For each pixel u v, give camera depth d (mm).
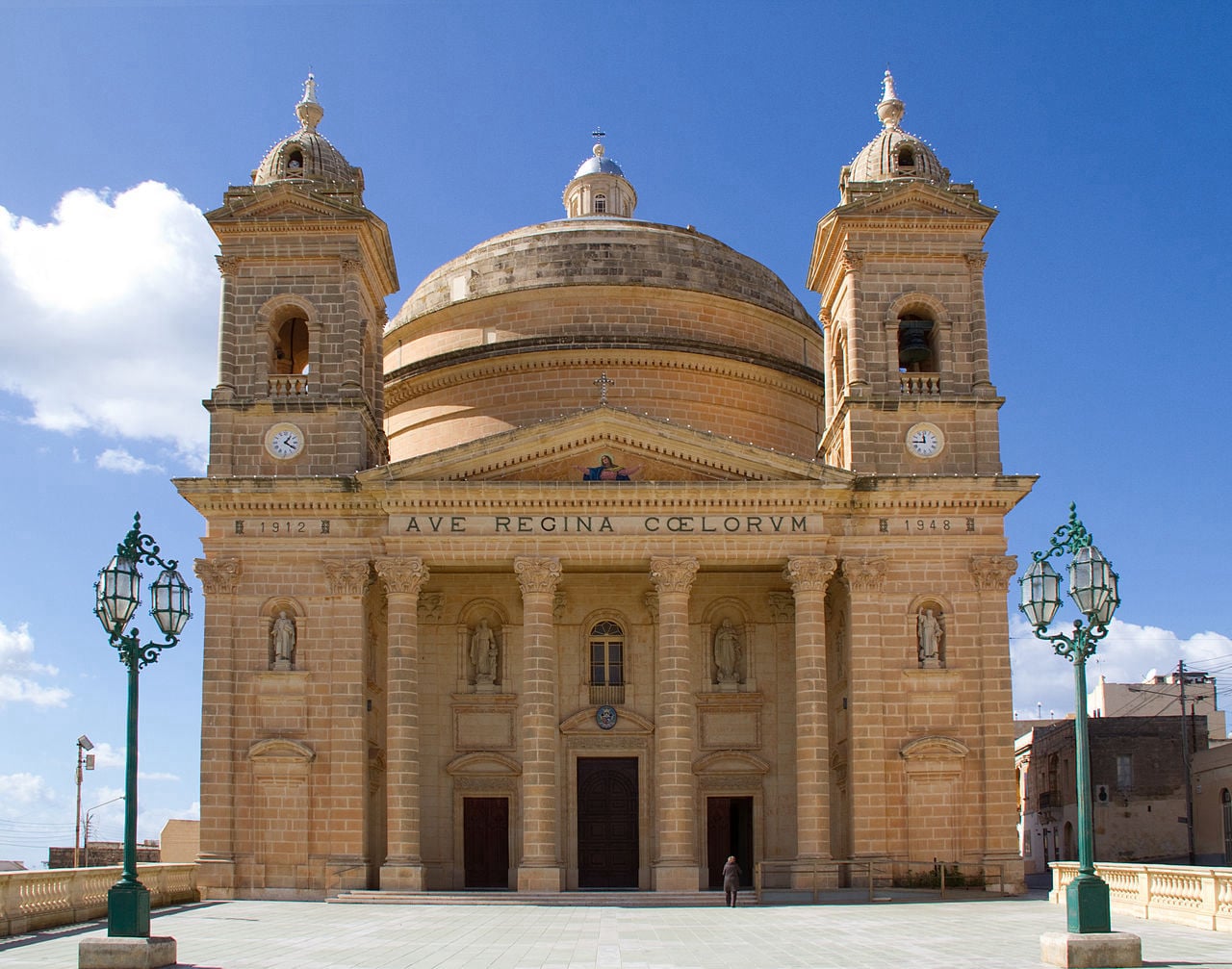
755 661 53750
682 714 48594
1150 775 75688
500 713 53219
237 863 47938
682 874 47125
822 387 64125
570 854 52062
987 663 49156
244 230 52969
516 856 52094
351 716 48688
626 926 36844
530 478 50594
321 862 47875
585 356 59406
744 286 64312
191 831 72062
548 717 48562
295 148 55375
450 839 52156
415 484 49438
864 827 47812
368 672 50688
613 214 74000
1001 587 49688
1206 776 72375
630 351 59344
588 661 53781
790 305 67000
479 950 30688
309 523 50281
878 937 32750
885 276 52969
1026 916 38750
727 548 49656
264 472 51219
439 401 61750
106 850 71000
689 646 52156
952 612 49719
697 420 59688
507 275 62812
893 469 51281
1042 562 30766
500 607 54000
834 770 52094
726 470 50562
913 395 51781
